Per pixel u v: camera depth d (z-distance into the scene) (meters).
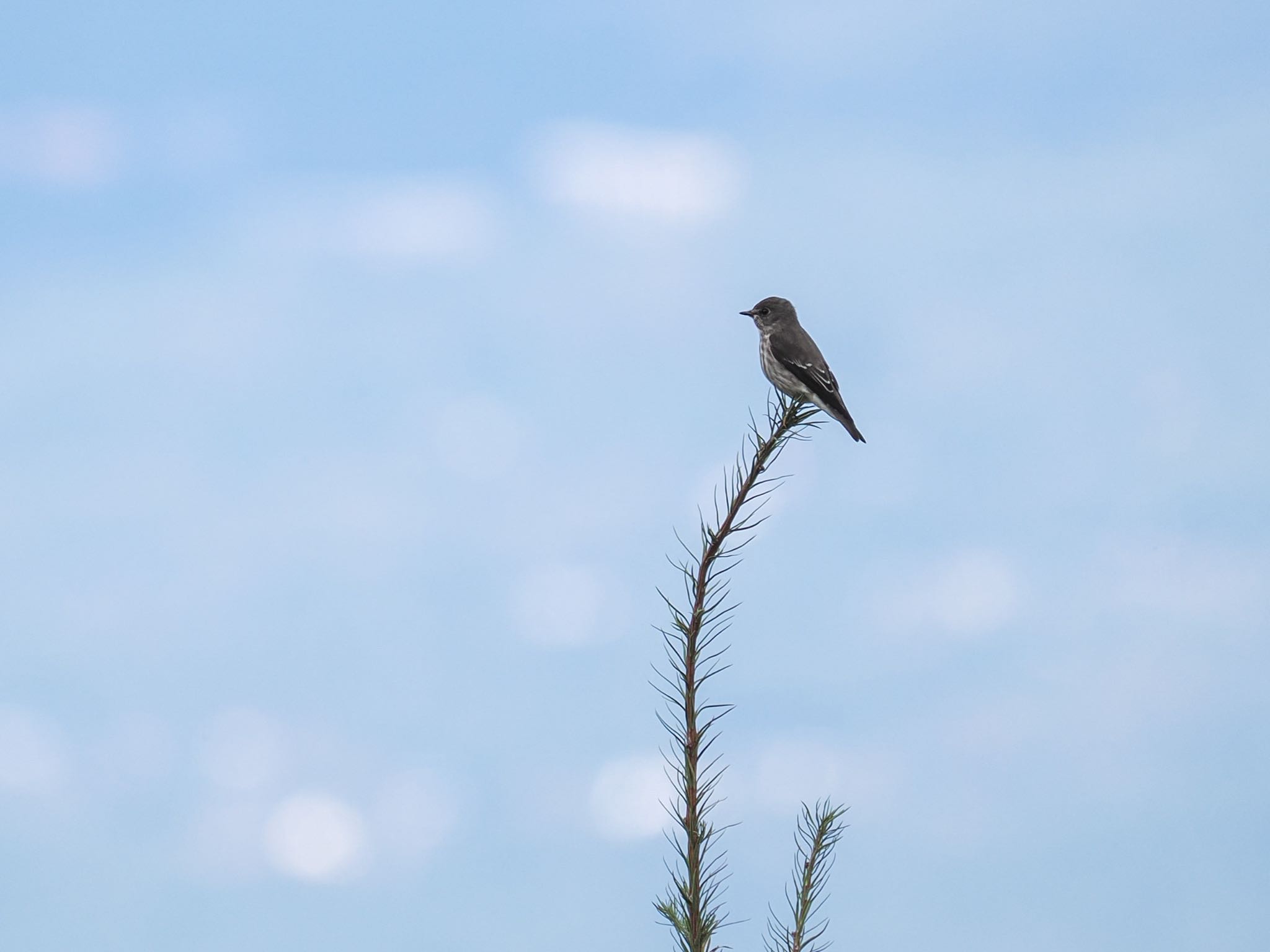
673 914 8.91
